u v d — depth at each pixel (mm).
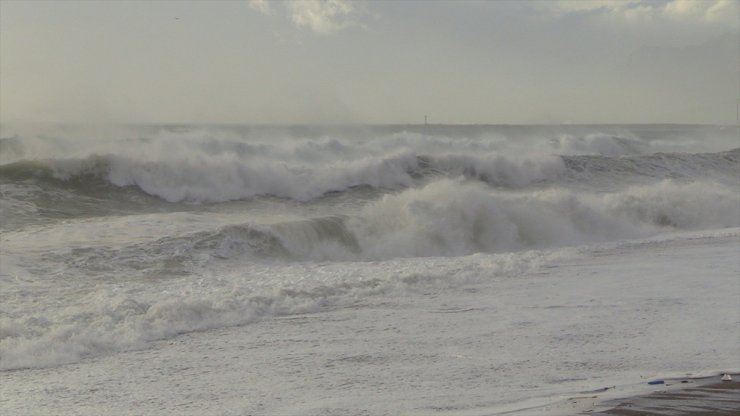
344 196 26406
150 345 9164
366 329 10008
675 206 23938
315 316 10805
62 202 22484
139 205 23297
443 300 11945
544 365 8281
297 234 17375
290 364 8359
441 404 6949
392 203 19828
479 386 7523
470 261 16062
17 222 19234
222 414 6711
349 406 6918
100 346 8930
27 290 12094
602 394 7188
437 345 9172
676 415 6555
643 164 34438
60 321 9766
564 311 11039
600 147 48281
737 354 8672
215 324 10172
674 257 16281
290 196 25781
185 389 7449
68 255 14734
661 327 9961
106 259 14703
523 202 21547
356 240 18141
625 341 9289
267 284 12883
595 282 13414
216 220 20031
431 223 19031
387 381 7707
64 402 7023
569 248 18484
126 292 12070
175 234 17406
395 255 17828
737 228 22438
